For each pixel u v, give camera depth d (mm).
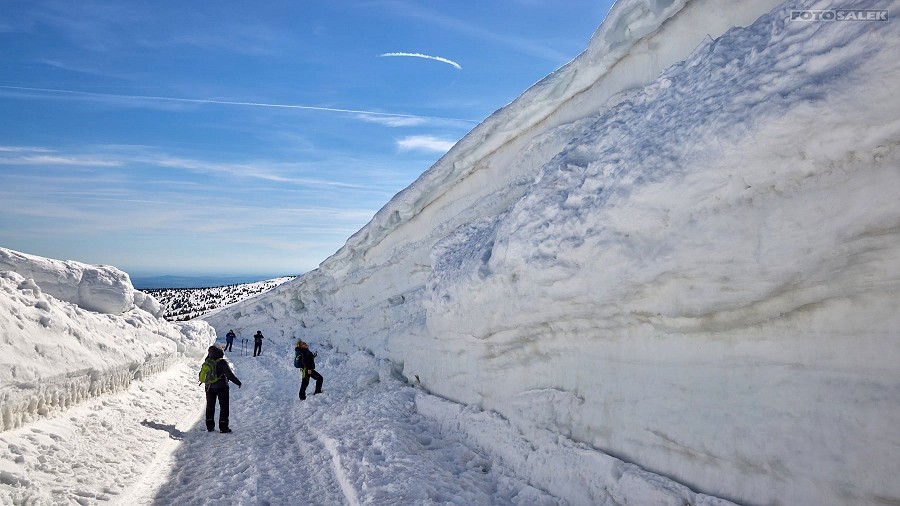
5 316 5566
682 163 3816
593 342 5184
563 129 9109
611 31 7379
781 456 3277
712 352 3945
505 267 5984
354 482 5395
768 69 3523
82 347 6965
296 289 25875
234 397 11930
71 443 5512
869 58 2830
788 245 3156
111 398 7582
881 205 2766
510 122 10219
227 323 30984
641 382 4531
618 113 5758
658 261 3914
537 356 6152
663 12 6707
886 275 2863
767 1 5770
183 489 5480
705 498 3607
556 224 5180
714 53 4500
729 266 3473
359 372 13250
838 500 2959
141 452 6277
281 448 7355
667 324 4219
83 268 9773
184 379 12227
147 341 10461
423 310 11414
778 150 3166
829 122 2906
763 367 3562
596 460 4609
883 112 2729
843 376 3096
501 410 6613
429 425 7836
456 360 8133
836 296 3119
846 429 2988
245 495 5250
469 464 6059
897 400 2793
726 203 3527
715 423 3754
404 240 15211
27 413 5312
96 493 4770
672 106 4582
